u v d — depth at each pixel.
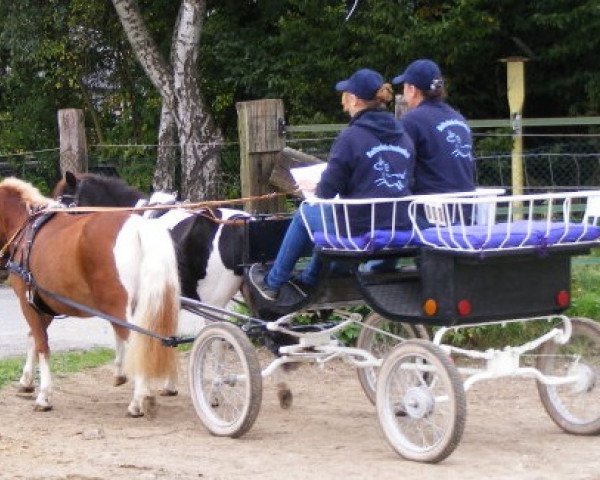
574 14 18.89
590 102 20.19
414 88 9.11
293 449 8.90
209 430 9.41
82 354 13.12
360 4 20.69
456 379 8.12
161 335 9.45
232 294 10.45
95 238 9.81
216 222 10.28
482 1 19.84
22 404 10.79
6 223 11.02
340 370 12.25
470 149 9.17
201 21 20.91
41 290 10.32
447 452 8.19
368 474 8.02
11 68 26.11
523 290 8.48
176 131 21.91
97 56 25.61
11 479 7.84
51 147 26.02
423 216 8.83
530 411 10.27
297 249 9.05
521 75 16.30
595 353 9.24
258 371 9.09
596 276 13.26
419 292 8.64
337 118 22.00
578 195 8.30
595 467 8.16
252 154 12.79
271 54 22.47
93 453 8.70
